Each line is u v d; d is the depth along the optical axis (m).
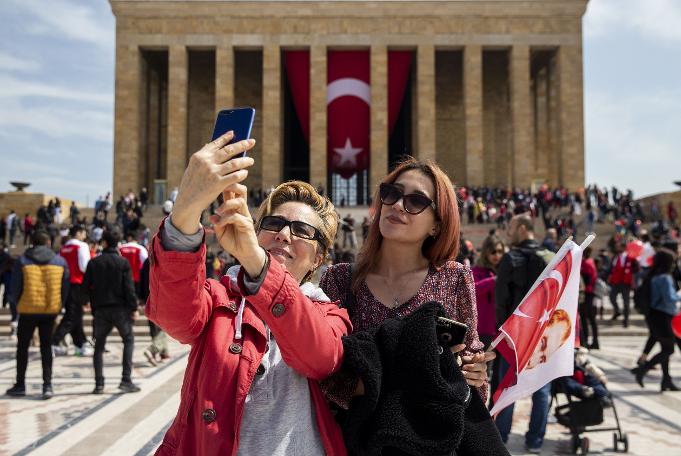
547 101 55.38
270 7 50.88
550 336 4.27
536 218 41.78
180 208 2.35
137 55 50.59
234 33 50.94
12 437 7.98
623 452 7.56
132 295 10.80
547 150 55.56
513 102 50.31
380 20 50.88
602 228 38.56
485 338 8.46
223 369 2.65
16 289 10.19
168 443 2.77
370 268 3.60
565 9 50.81
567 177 50.06
